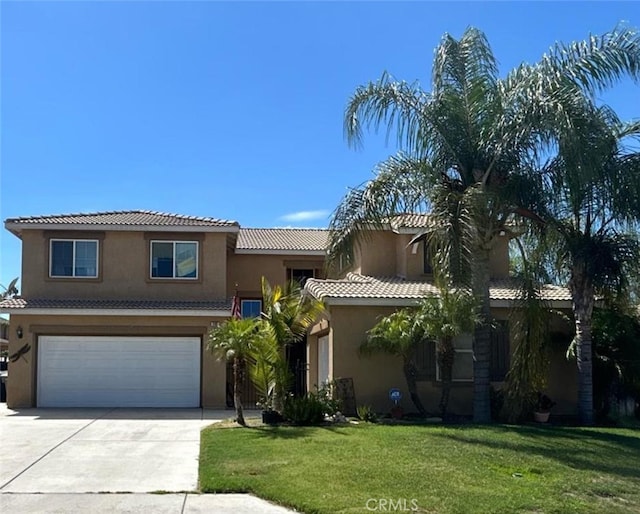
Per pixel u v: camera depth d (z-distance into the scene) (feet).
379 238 77.61
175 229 77.61
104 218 79.20
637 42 50.72
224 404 74.18
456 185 54.54
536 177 53.78
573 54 51.06
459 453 40.68
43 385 73.77
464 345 64.85
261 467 36.70
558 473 36.27
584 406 57.72
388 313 64.28
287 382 56.49
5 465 39.24
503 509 28.96
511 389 56.95
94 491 32.83
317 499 29.99
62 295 76.48
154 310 73.31
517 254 76.48
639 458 41.04
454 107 54.60
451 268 48.11
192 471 37.50
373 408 63.10
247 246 89.76
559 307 65.46
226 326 56.54
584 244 55.62
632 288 57.67
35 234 76.79
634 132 53.98
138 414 66.44
